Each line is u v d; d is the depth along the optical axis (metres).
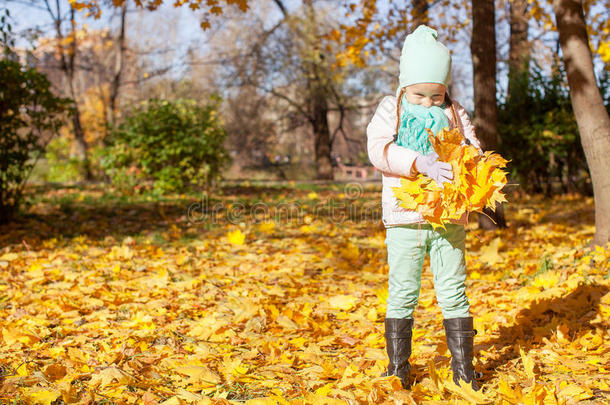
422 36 2.59
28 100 8.02
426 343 3.50
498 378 2.82
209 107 14.31
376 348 3.44
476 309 4.20
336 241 7.67
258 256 6.62
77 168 22.59
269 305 4.29
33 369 2.95
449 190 2.29
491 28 7.63
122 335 3.61
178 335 3.71
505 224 8.04
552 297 4.09
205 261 6.33
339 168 34.50
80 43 22.25
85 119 32.28
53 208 10.25
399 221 2.58
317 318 4.20
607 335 3.31
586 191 12.69
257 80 27.84
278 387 2.78
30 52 8.98
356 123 35.38
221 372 2.99
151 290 4.92
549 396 2.46
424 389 2.66
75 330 3.77
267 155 34.28
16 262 6.03
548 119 12.12
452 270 2.62
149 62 32.00
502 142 12.64
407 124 2.57
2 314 4.06
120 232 8.25
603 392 2.55
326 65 24.86
